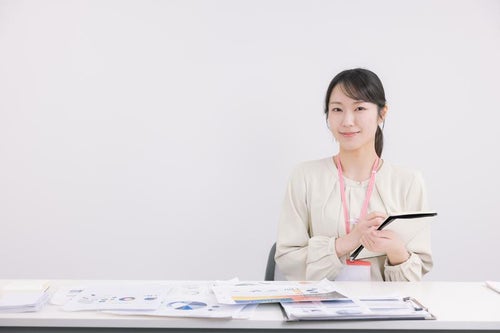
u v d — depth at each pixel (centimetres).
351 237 171
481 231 256
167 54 256
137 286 152
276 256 193
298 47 254
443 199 255
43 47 256
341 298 134
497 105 254
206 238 258
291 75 254
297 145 255
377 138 199
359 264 176
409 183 190
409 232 165
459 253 256
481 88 254
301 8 254
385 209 185
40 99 256
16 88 256
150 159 257
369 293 150
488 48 253
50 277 258
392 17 253
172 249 258
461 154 255
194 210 257
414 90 254
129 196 258
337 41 254
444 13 253
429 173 255
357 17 254
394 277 174
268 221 257
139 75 256
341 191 190
